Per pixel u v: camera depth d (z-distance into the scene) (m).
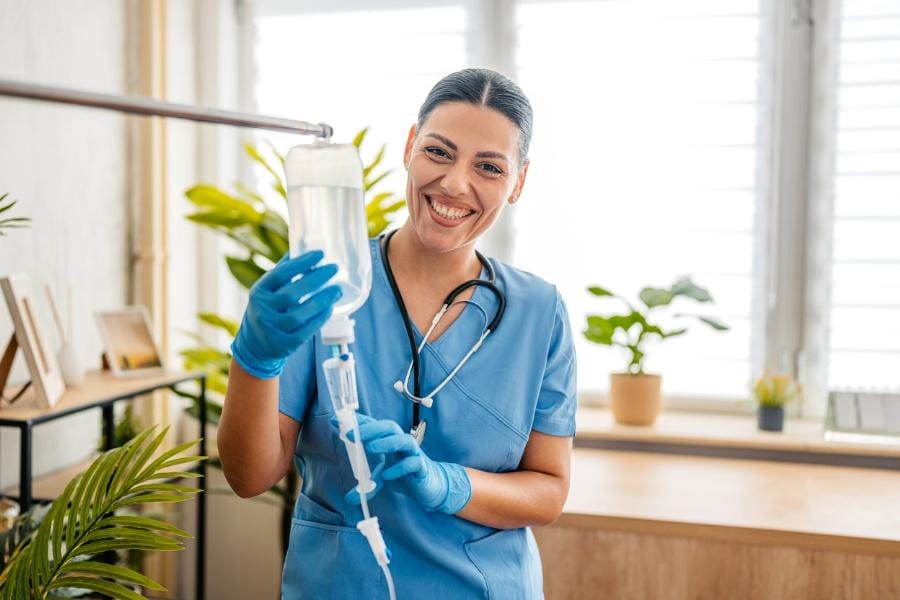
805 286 2.57
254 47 2.81
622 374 2.50
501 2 2.68
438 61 2.70
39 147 2.04
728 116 2.57
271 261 2.29
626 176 2.63
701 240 2.60
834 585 1.75
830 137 2.50
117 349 2.00
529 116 1.11
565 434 1.24
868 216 2.49
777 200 2.56
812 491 2.05
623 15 2.60
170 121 2.57
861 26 2.48
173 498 1.11
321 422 1.11
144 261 2.46
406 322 1.15
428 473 1.00
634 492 2.03
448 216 1.07
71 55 2.15
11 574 1.06
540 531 1.90
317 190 0.85
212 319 2.34
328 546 1.13
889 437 2.30
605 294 2.47
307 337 0.86
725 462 2.34
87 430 2.26
